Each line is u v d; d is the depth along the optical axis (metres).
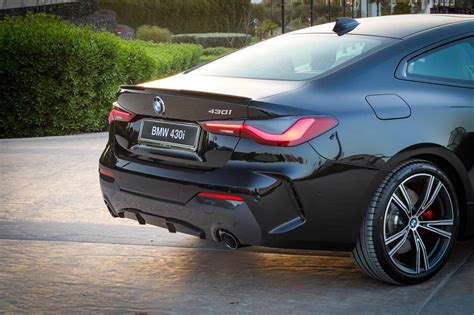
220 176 4.18
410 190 4.58
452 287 4.52
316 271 4.84
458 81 4.73
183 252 5.29
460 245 5.40
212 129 4.25
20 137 11.61
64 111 11.66
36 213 6.39
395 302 4.27
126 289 4.54
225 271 4.87
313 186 4.14
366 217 4.35
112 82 12.05
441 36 4.78
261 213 4.12
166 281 4.68
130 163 4.66
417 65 4.62
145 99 4.60
